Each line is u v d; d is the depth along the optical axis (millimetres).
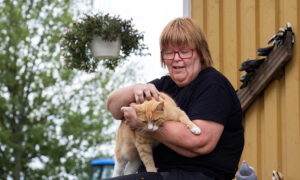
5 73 16734
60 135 17406
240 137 2770
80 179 18516
